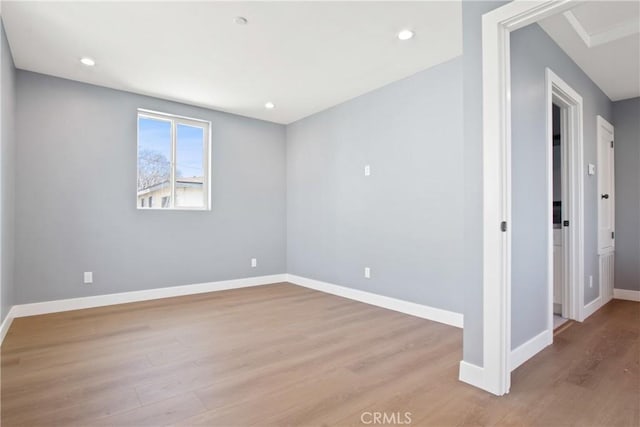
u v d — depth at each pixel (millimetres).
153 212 4148
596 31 2791
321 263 4676
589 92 3523
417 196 3416
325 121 4617
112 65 3270
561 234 3289
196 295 4355
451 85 3141
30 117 3391
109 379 2055
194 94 4043
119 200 3902
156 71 3404
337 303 3943
